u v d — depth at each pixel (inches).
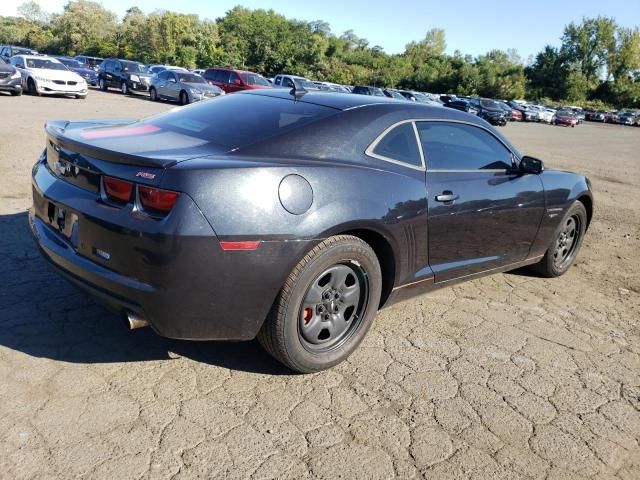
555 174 180.7
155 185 97.1
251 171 101.8
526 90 3629.4
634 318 168.9
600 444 105.8
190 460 89.9
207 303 100.7
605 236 274.8
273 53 3029.0
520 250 170.1
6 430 91.8
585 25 3777.1
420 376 122.6
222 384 112.1
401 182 124.8
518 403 116.2
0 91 738.2
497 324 154.0
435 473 93.6
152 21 2856.8
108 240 101.9
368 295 122.6
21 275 151.5
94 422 96.3
